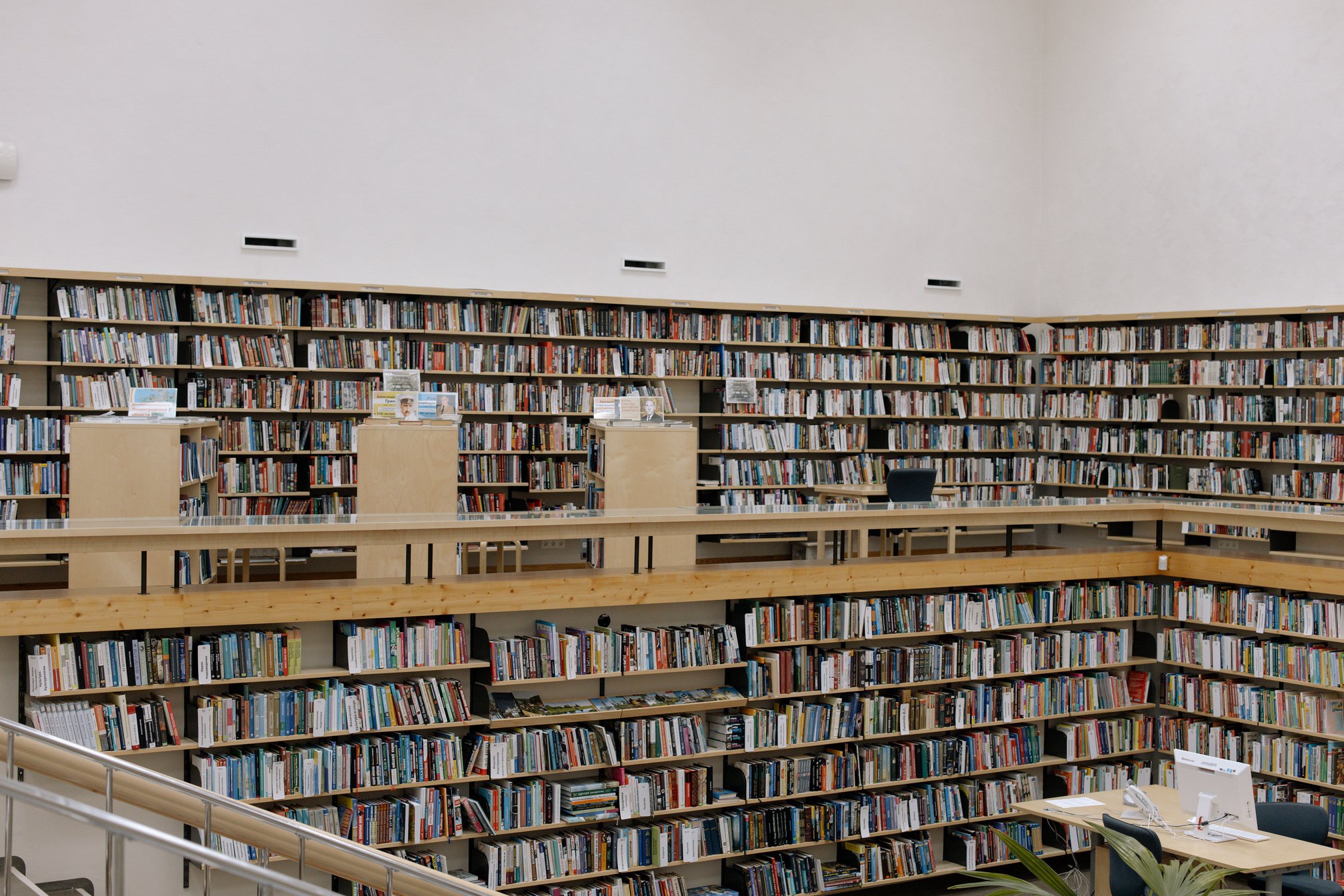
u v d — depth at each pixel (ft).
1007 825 26.00
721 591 22.13
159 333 30.68
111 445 21.58
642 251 37.04
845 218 40.06
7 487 28.63
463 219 34.63
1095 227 41.37
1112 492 39.81
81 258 30.66
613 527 20.67
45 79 30.27
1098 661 26.20
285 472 31.76
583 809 21.30
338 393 32.17
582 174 36.14
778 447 37.91
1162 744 26.08
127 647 18.26
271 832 11.68
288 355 31.58
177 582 19.03
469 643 21.02
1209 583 25.91
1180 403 38.34
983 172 42.39
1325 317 34.45
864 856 24.03
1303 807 19.75
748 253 38.60
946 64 41.63
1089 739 25.94
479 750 20.45
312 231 32.94
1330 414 33.91
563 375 34.53
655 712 21.99
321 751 19.40
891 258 40.83
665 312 36.19
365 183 33.50
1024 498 27.20
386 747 19.86
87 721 17.87
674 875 22.38
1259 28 36.29
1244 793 18.86
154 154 31.30
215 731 18.67
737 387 36.50
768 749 23.21
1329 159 34.58
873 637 23.82
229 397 30.96
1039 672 25.53
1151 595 26.50
